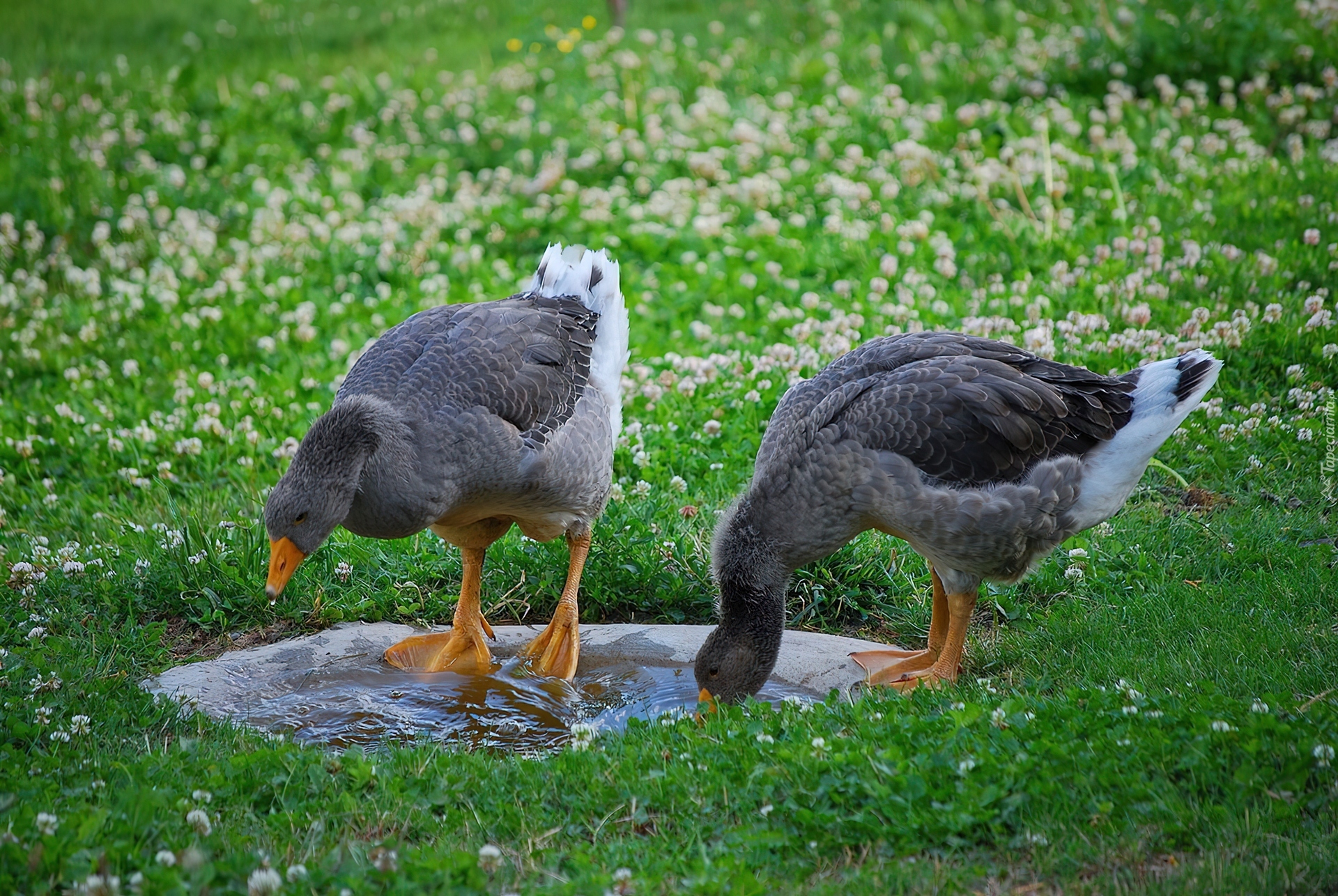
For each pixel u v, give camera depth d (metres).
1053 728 5.45
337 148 17.83
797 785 5.23
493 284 13.13
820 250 13.04
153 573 8.20
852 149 15.15
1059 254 12.30
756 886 4.46
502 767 5.74
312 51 23.73
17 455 10.33
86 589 8.07
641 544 8.38
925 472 6.60
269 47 24.23
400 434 6.60
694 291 12.76
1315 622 6.84
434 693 7.18
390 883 4.56
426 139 17.78
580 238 14.19
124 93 20.11
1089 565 7.89
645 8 24.11
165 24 26.22
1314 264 11.02
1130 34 17.16
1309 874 4.34
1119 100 15.38
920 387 6.68
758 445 9.51
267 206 15.55
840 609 8.16
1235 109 15.12
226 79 21.06
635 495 9.05
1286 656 6.38
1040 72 16.75
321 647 7.64
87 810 5.04
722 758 5.52
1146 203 13.05
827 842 4.87
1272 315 9.99
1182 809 4.79
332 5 27.64
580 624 8.15
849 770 5.21
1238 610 7.09
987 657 7.19
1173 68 16.17
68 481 10.05
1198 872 4.39
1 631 7.53
